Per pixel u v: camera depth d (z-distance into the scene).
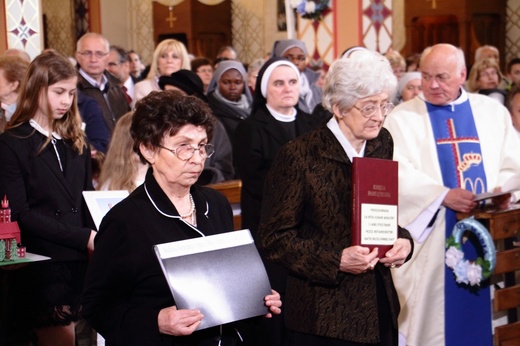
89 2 16.03
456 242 4.50
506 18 12.57
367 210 3.21
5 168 3.96
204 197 2.88
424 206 4.58
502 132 4.89
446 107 4.88
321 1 8.62
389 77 3.23
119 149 4.29
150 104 2.68
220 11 14.93
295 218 3.29
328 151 3.29
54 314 4.02
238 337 2.83
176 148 2.66
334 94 3.24
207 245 2.68
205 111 2.70
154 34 15.31
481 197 4.45
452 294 4.70
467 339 4.73
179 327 2.53
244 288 2.67
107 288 2.68
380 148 3.43
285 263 3.29
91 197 3.91
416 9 12.48
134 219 2.69
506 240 4.67
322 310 3.28
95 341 5.06
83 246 3.98
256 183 4.95
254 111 5.20
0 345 3.73
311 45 8.78
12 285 4.05
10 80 4.95
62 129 4.13
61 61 4.05
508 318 4.70
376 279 3.33
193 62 9.13
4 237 3.65
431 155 4.80
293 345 3.39
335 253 3.21
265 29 14.63
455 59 4.78
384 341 3.33
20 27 8.10
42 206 4.04
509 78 9.37
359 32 8.53
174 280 2.58
